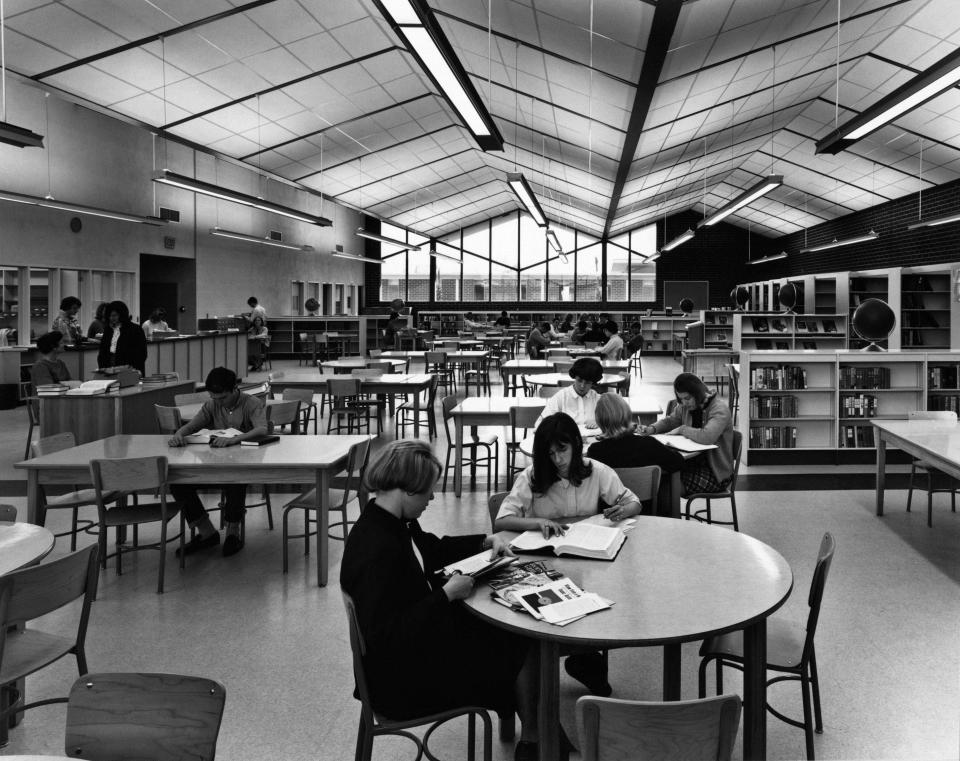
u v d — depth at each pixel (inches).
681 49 305.9
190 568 172.1
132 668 121.9
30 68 402.9
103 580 163.6
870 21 337.4
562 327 749.9
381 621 81.4
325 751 98.3
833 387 289.1
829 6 299.6
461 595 83.0
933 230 650.2
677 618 77.3
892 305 531.8
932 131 505.0
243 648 129.6
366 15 399.5
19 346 443.2
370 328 816.3
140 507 168.2
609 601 81.5
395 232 1082.7
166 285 630.5
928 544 189.2
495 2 307.0
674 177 683.4
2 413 402.0
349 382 325.4
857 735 101.8
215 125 531.5
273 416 235.0
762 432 286.2
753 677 85.3
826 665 122.4
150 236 566.9
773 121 540.4
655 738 58.4
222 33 389.4
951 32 357.1
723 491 185.3
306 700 111.8
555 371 394.6
